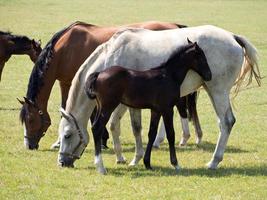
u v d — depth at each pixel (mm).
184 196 9914
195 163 12312
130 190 10203
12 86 21297
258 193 10148
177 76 11352
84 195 9938
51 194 9953
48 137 14750
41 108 13406
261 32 35031
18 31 33938
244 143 14242
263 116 17281
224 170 11641
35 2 50031
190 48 11352
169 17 41438
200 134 14211
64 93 14250
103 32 13945
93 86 11102
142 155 12102
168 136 11430
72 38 13859
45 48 13562
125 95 11125
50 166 11773
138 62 11938
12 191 10094
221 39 11914
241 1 53344
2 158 12281
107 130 14469
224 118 11922
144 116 17219
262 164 12180
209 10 46312
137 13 43625
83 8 46844
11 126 15594
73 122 11711
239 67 12055
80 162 12281
